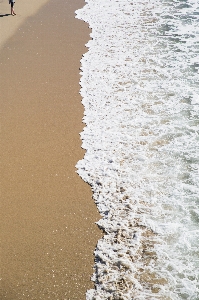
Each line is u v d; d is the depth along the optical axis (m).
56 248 6.58
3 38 14.19
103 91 11.15
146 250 6.58
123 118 10.00
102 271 6.22
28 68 12.23
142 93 11.04
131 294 5.89
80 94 10.98
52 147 8.95
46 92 11.02
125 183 8.02
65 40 14.14
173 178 8.14
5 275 6.14
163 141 9.19
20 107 10.34
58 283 6.02
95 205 7.46
